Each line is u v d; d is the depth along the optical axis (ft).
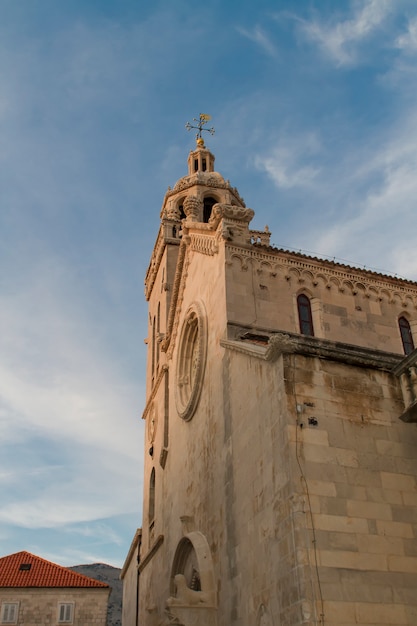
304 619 43.52
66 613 169.78
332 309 85.46
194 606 65.98
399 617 45.57
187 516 81.92
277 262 85.66
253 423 61.36
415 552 49.01
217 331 80.48
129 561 137.39
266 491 55.01
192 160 161.07
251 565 56.70
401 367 56.80
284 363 54.95
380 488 51.01
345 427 53.11
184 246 104.17
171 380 109.70
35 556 190.39
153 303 148.05
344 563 46.47
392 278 92.07
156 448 116.98
